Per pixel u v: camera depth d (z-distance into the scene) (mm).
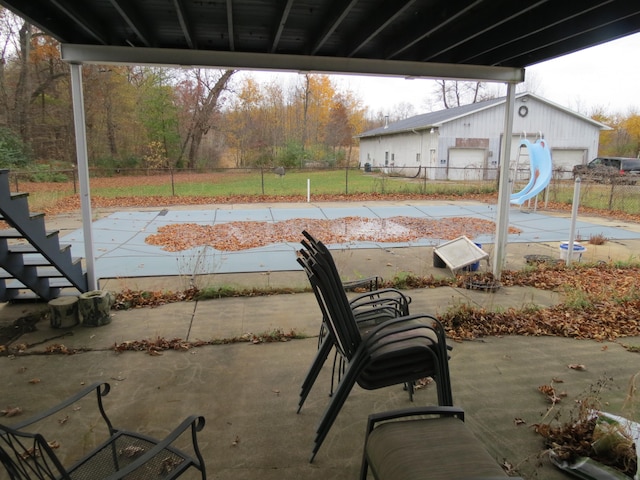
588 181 15609
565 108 23984
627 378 3275
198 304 4902
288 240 8477
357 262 6820
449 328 4137
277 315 4559
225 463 2332
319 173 28734
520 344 3873
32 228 3852
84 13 3775
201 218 11180
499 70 5336
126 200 14773
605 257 7262
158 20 4164
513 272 6207
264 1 3730
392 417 1822
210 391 3082
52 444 2477
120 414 2787
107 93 26969
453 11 3564
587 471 2193
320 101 37938
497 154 24203
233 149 33188
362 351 2201
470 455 1617
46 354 3662
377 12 3910
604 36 4270
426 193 16781
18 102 23859
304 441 2529
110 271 6215
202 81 29406
